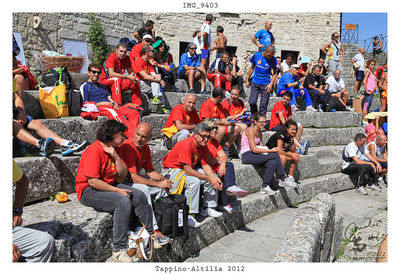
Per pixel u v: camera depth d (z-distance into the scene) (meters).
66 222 3.26
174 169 4.46
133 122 5.55
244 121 6.60
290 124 6.20
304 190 6.60
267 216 5.69
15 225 2.82
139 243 3.37
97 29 10.59
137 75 6.53
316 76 9.97
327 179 7.18
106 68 6.20
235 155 6.48
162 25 14.04
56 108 5.21
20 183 2.89
